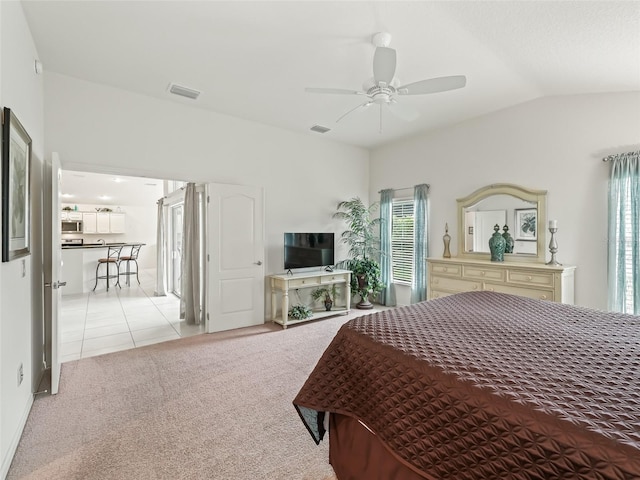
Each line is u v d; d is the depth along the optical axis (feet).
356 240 19.29
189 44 8.88
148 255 36.55
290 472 5.77
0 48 5.65
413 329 5.92
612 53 8.53
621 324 6.09
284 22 7.88
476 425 3.62
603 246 11.25
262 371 9.88
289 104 13.15
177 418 7.36
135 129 12.10
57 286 8.69
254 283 14.94
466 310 7.24
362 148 19.75
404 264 18.06
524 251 13.03
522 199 13.10
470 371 4.21
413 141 17.52
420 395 4.28
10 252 5.88
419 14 7.49
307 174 17.25
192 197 15.34
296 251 15.83
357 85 11.32
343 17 7.66
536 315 6.78
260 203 15.10
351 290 18.22
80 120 11.04
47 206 10.55
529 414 3.31
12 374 6.30
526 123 13.01
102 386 8.91
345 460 5.56
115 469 5.77
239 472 5.74
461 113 14.14
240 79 10.95
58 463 5.92
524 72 10.27
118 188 31.40
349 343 5.75
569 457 2.92
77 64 10.04
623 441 2.80
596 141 11.39
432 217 16.57
